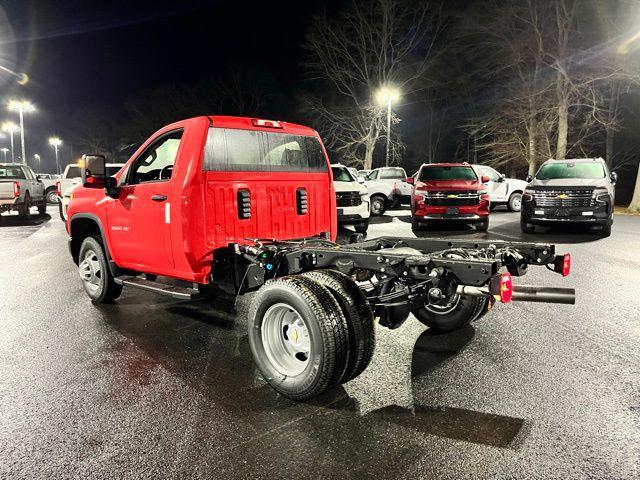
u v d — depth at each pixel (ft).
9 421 11.48
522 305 21.11
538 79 94.84
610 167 99.40
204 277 15.97
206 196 15.89
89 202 20.71
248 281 15.31
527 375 13.83
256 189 17.22
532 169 97.86
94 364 14.94
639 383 13.26
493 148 115.14
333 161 130.93
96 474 9.48
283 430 11.02
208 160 15.97
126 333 17.84
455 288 12.48
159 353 15.85
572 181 42.06
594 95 84.12
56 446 10.44
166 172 19.01
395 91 106.52
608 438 10.59
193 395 12.82
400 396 12.61
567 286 24.23
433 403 12.21
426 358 15.14
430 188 44.65
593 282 25.05
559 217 41.32
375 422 11.34
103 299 21.26
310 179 19.20
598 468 9.55
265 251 14.97
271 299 12.68
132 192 18.03
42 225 57.11
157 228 16.88
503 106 106.63
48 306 21.48
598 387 13.03
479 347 16.07
